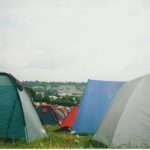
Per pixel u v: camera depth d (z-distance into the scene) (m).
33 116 4.89
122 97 4.29
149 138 3.74
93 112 6.45
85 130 6.29
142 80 4.10
